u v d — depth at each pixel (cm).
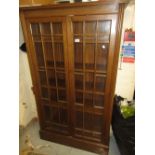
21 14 143
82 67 151
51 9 132
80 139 180
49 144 194
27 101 222
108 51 133
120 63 170
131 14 149
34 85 173
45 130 196
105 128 164
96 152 178
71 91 160
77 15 127
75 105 167
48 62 164
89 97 163
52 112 187
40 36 151
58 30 146
